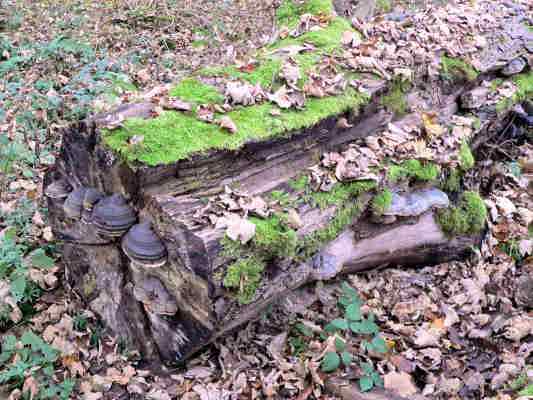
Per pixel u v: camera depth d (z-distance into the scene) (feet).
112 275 5.74
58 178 6.19
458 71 7.50
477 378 5.52
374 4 9.59
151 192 4.99
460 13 8.73
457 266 6.92
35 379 5.49
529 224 7.32
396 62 6.90
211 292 4.67
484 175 7.91
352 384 5.42
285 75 6.26
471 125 7.41
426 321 6.23
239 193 5.16
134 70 10.43
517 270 6.84
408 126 6.87
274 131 5.49
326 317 6.19
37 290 6.37
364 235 6.15
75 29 11.91
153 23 12.60
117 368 5.73
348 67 6.75
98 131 5.19
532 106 8.61
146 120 5.33
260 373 5.59
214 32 12.48
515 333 5.87
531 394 4.97
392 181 6.04
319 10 8.32
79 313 6.25
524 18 9.01
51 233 6.88
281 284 5.32
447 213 6.59
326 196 5.57
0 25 11.98
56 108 8.91
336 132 6.16
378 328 6.08
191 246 4.69
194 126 5.36
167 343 5.52
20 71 10.05
